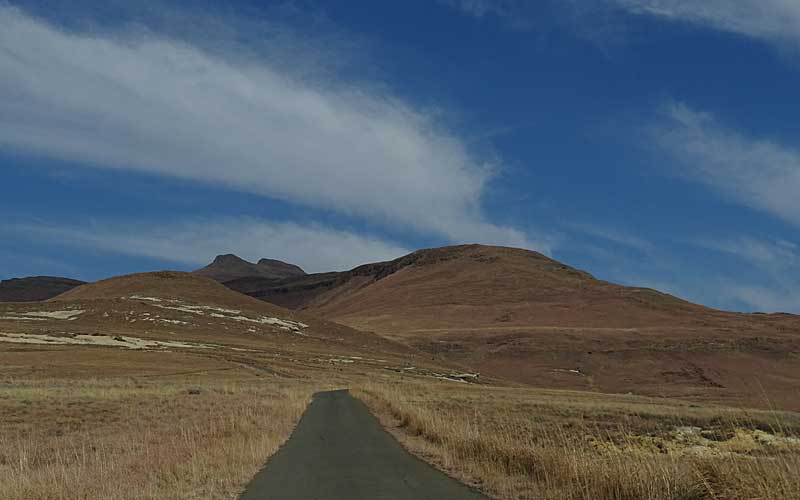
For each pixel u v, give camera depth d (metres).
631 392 109.69
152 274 171.75
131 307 126.06
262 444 16.80
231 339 112.69
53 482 10.59
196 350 88.75
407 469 13.80
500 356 141.12
